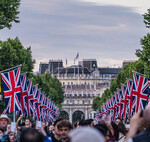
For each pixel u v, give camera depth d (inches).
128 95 3095.5
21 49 5226.4
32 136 550.0
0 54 4559.5
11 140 1065.5
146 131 569.6
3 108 4303.6
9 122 1326.3
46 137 942.4
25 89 2527.1
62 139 910.4
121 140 1189.7
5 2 3380.9
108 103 5541.3
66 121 908.0
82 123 1218.0
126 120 3932.1
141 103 2770.7
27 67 5177.2
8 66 4581.7
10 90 2113.7
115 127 970.7
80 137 496.1
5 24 3380.9
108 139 865.5
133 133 590.6
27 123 1540.4
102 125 904.3
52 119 6048.2
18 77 2112.5
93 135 497.0
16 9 3459.6
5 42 5147.6
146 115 569.3
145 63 4547.2
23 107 2458.2
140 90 2763.3
